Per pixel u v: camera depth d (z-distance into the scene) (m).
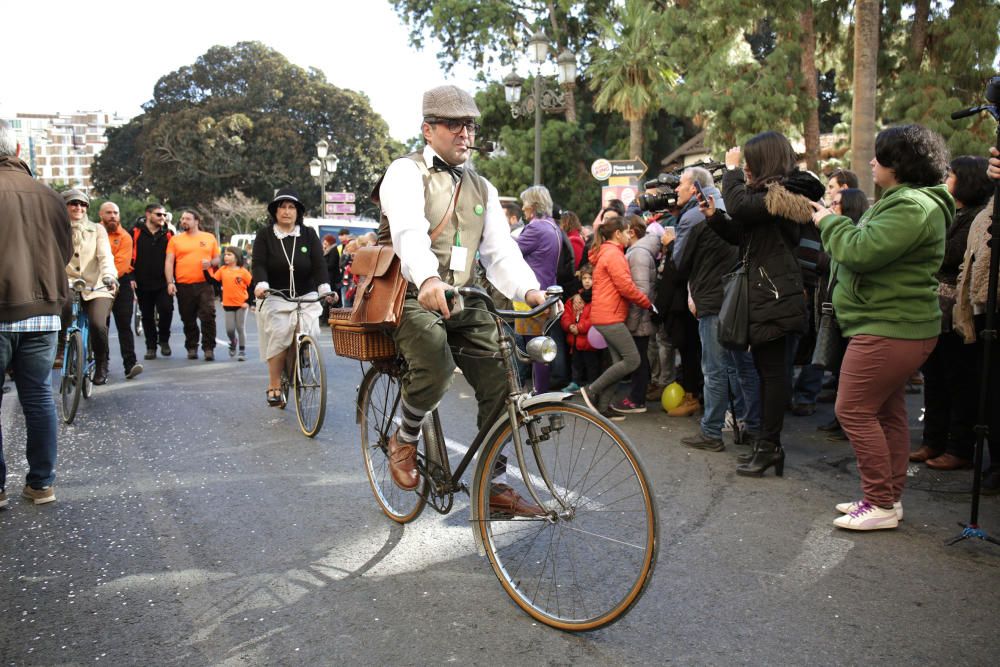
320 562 3.64
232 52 57.88
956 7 17.42
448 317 3.04
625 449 2.82
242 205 52.38
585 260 8.09
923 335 3.86
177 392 7.89
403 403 3.55
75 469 5.16
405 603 3.23
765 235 4.70
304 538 3.94
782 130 19.11
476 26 33.34
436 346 3.35
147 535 3.98
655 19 26.86
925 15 17.69
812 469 5.11
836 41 19.78
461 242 3.51
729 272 5.33
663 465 5.23
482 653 2.84
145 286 10.30
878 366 3.88
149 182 55.88
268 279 6.62
